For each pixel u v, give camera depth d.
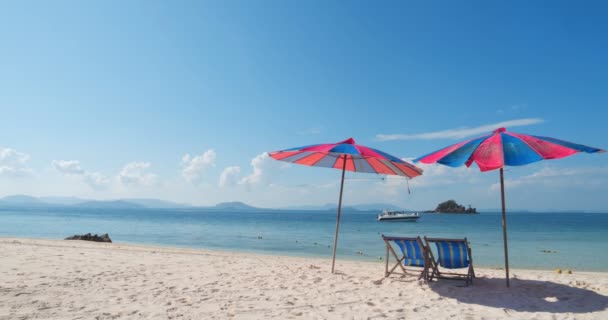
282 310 5.11
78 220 69.31
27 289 6.11
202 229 44.09
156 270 8.41
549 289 6.50
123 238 28.33
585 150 5.10
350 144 7.07
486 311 5.09
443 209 186.25
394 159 6.71
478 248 22.39
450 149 5.95
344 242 25.80
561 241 28.50
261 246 22.69
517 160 5.20
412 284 6.78
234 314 4.91
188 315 4.84
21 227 42.53
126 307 5.21
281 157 8.14
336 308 5.22
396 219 78.81
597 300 5.77
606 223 78.25
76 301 5.49
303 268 9.04
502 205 6.59
